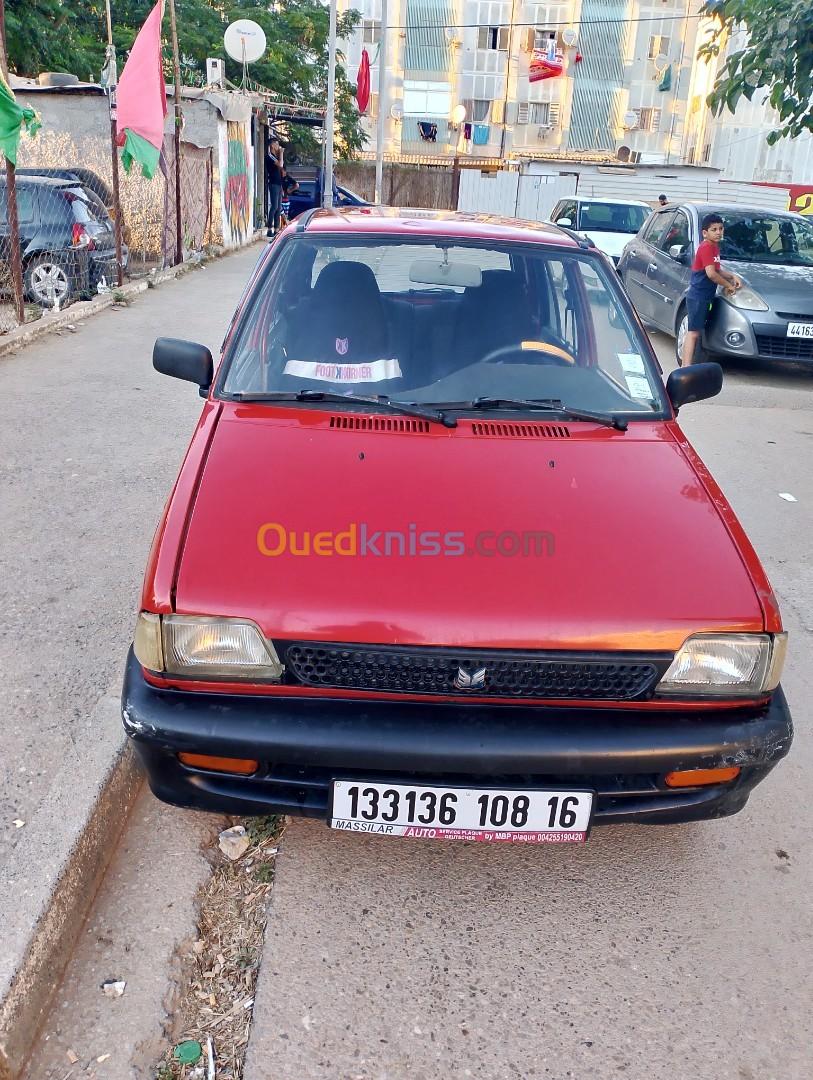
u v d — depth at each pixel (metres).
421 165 34.78
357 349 3.16
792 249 9.64
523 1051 2.11
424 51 40.09
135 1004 2.16
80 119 14.24
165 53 23.41
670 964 2.38
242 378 3.06
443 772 2.19
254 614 2.19
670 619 2.26
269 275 3.35
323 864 2.63
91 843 2.51
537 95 40.81
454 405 3.02
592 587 2.29
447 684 2.21
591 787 2.25
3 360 7.77
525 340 3.27
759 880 2.69
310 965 2.29
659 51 40.62
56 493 4.95
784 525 5.39
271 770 2.26
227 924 2.44
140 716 2.19
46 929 2.19
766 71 7.10
